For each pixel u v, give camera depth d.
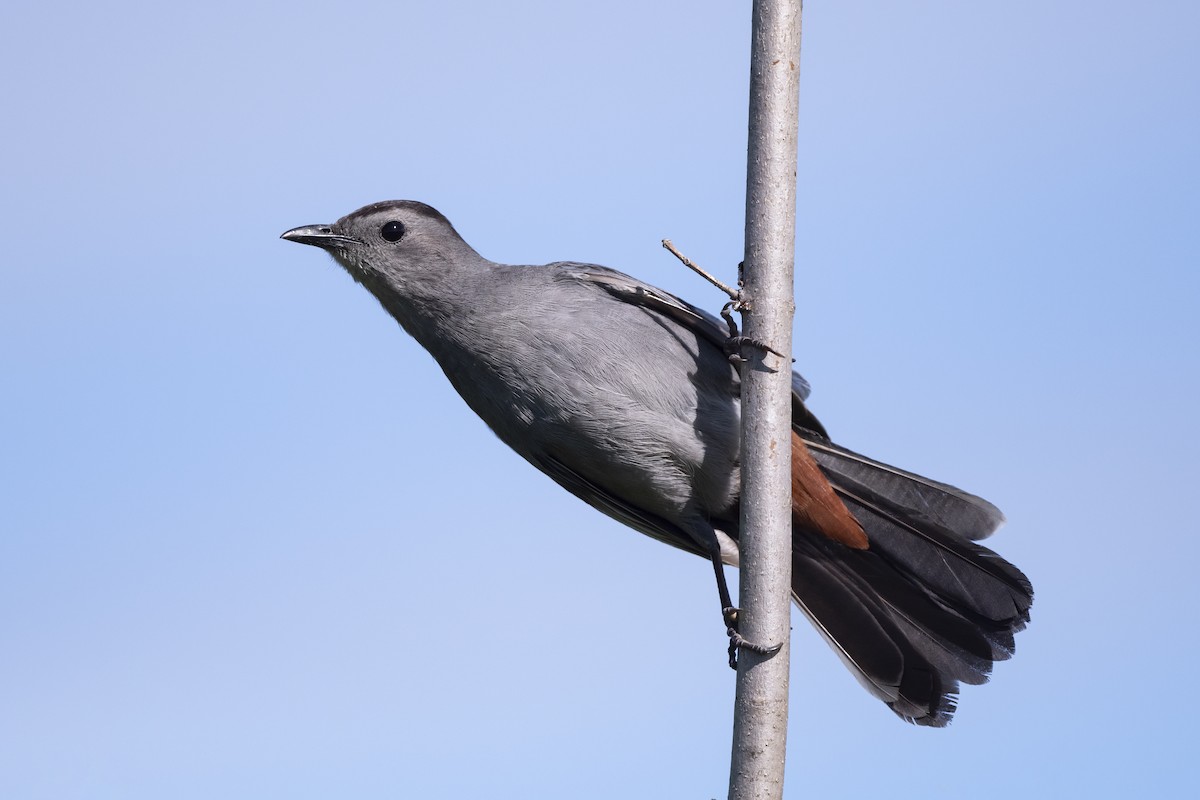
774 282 8.11
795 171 8.21
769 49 8.22
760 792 7.73
